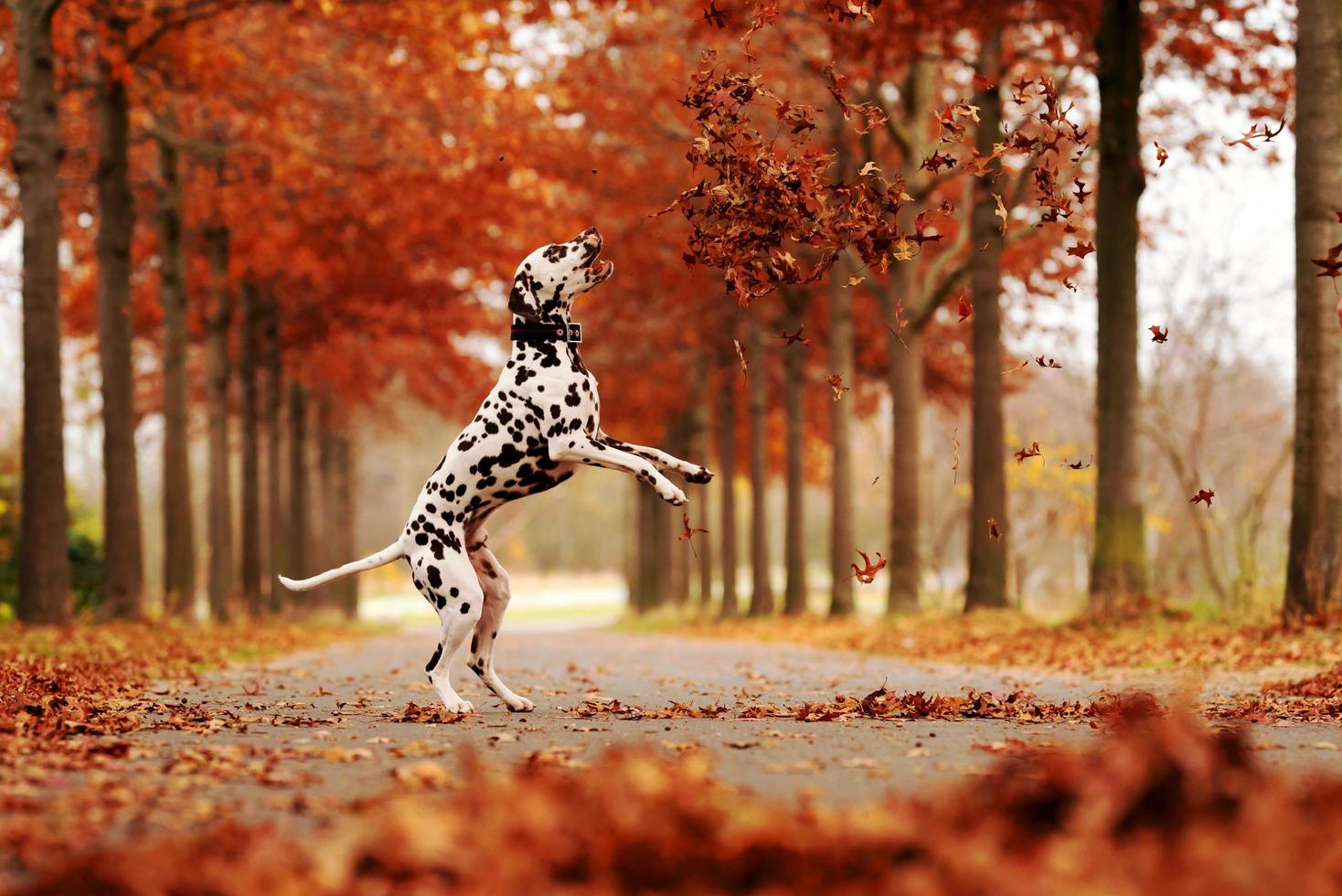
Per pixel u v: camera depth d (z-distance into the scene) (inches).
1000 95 831.7
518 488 343.6
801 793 198.1
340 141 924.0
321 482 1508.4
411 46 794.8
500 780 211.9
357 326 1250.6
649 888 147.8
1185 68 810.2
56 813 190.7
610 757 202.5
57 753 247.4
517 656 740.0
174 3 807.1
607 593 3329.2
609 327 1312.7
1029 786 178.1
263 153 897.5
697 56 966.4
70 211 990.4
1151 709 280.7
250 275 1103.0
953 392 1270.9
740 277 361.4
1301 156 568.4
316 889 143.6
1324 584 562.6
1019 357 1122.7
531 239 1053.2
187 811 193.2
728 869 148.2
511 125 888.9
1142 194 685.9
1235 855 144.6
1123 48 679.1
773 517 3506.4
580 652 789.2
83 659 526.6
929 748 257.0
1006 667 570.6
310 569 1482.5
